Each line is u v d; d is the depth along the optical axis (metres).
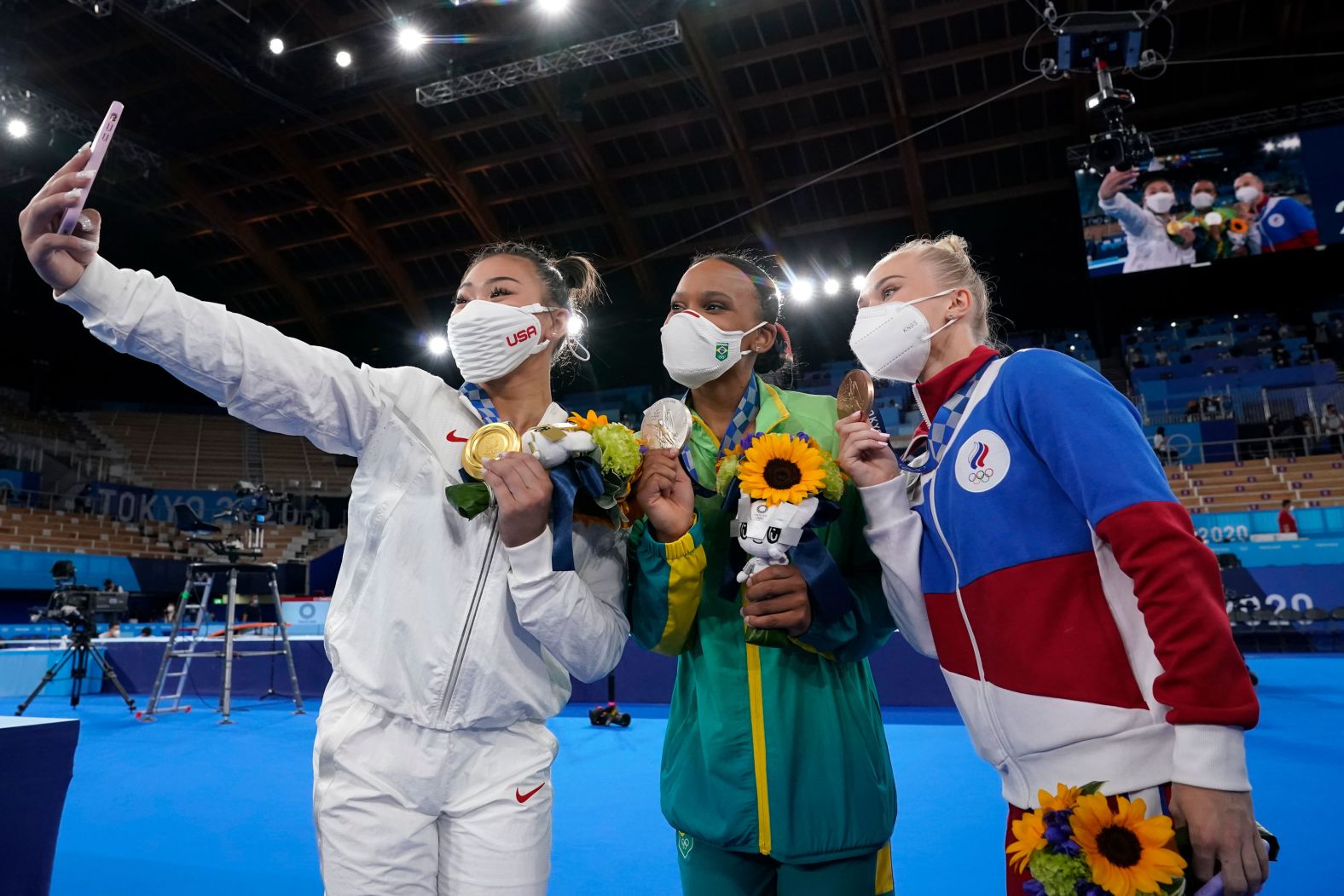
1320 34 18.56
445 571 1.41
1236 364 20.80
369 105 21.38
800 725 1.55
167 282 1.40
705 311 1.81
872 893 1.56
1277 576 11.00
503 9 17.44
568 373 2.14
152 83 20.17
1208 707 1.07
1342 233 17.25
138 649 9.04
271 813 3.81
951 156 22.02
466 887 1.34
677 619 1.56
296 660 8.23
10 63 16.02
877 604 1.66
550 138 22.64
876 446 1.47
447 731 1.36
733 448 1.74
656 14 16.11
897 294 1.58
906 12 18.97
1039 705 1.24
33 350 25.09
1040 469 1.31
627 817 3.64
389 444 1.50
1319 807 3.46
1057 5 18.20
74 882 2.88
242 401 1.41
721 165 23.38
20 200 21.39
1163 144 18.56
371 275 27.34
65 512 20.08
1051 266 24.14
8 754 1.86
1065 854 1.12
